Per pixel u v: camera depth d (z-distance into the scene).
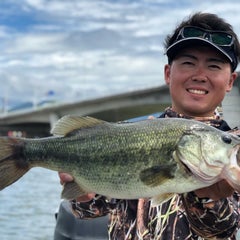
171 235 0.74
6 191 3.98
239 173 0.66
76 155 0.73
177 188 0.67
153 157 0.69
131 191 0.70
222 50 0.78
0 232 2.42
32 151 0.75
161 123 0.70
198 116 0.81
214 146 0.67
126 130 0.71
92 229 1.33
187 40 0.78
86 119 0.74
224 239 0.71
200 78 0.79
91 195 0.75
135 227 0.77
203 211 0.68
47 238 2.32
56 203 3.37
